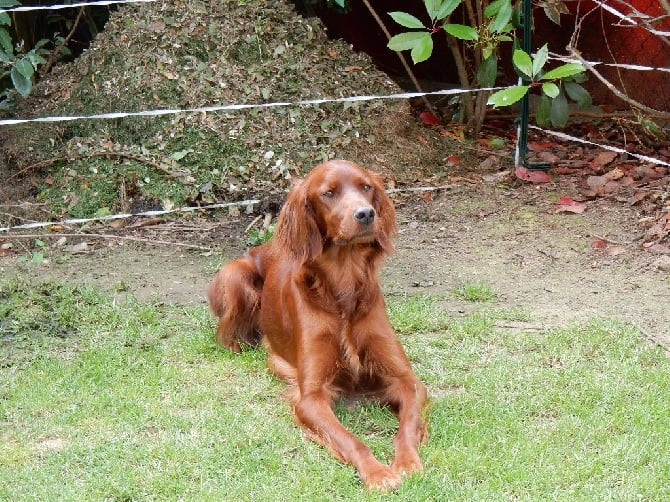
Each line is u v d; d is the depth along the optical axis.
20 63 7.76
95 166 7.96
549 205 7.54
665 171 7.99
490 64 8.11
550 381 4.89
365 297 4.78
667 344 5.38
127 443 4.35
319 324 4.72
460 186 7.98
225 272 5.51
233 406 4.76
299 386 4.69
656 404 4.59
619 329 5.51
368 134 8.24
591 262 6.61
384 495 3.84
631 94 9.09
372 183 4.74
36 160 8.11
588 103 8.02
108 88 8.36
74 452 4.27
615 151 8.31
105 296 6.26
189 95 8.11
